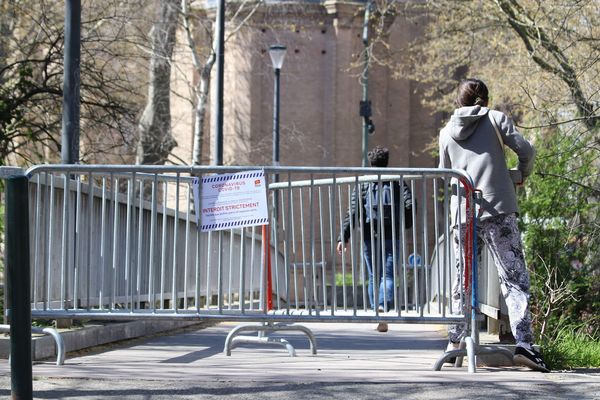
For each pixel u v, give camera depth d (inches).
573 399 380.2
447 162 487.2
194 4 2129.7
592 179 743.1
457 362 482.3
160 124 1589.6
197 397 375.9
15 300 340.5
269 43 2230.6
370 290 661.3
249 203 493.4
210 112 2226.9
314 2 2224.4
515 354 461.4
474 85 485.1
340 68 2230.6
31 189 514.9
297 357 532.4
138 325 631.2
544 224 713.6
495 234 472.1
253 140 2219.5
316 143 2241.6
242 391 388.2
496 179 472.1
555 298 640.4
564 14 931.3
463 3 1173.7
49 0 1186.0
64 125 706.8
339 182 519.8
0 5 1175.6
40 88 1054.4
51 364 473.1
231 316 493.7
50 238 511.2
